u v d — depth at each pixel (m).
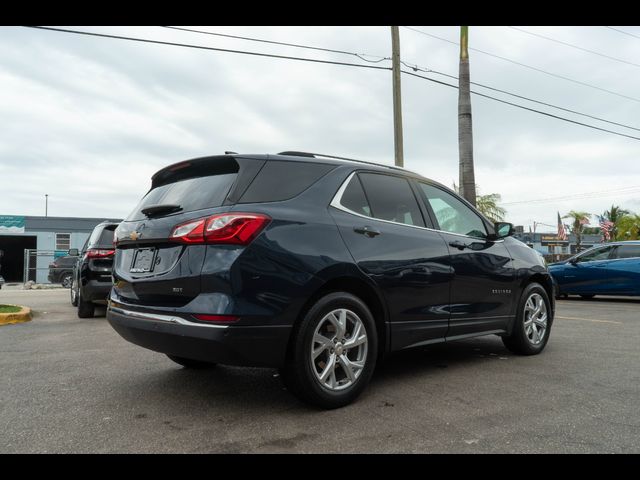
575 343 5.80
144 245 3.45
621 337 6.23
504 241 5.09
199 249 3.01
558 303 11.67
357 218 3.64
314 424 2.99
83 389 3.76
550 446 2.70
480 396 3.59
